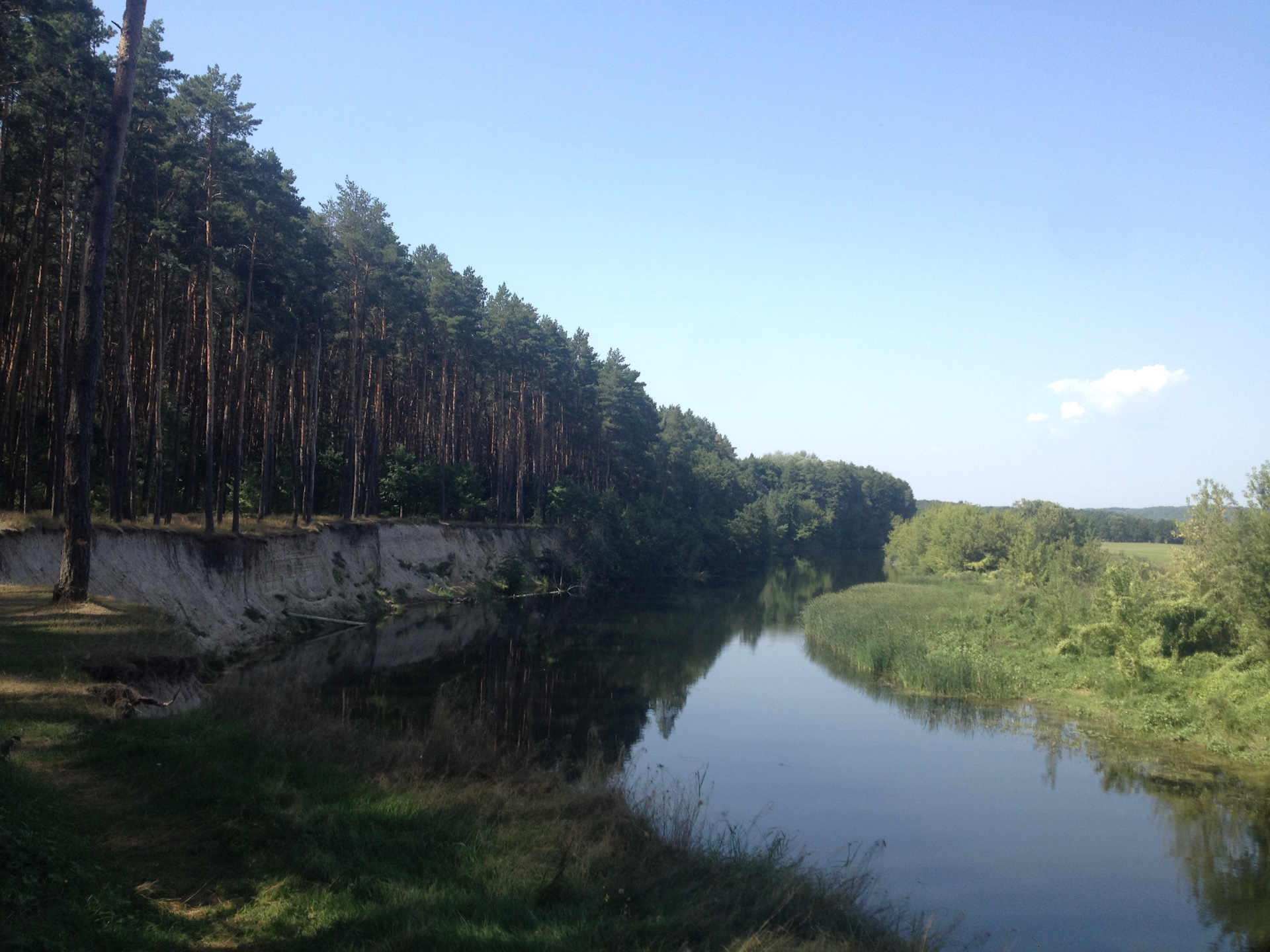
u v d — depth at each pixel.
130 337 32.84
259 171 37.28
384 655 34.78
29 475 28.06
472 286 69.06
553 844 10.94
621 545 77.44
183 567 31.34
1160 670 28.62
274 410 47.50
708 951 8.45
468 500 65.31
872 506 164.00
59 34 24.86
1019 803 19.59
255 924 7.50
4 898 6.46
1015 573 57.28
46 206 26.84
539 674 33.16
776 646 43.25
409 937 7.35
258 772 10.96
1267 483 26.30
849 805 19.36
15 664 14.05
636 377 92.31
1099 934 13.59
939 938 12.33
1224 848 17.22
